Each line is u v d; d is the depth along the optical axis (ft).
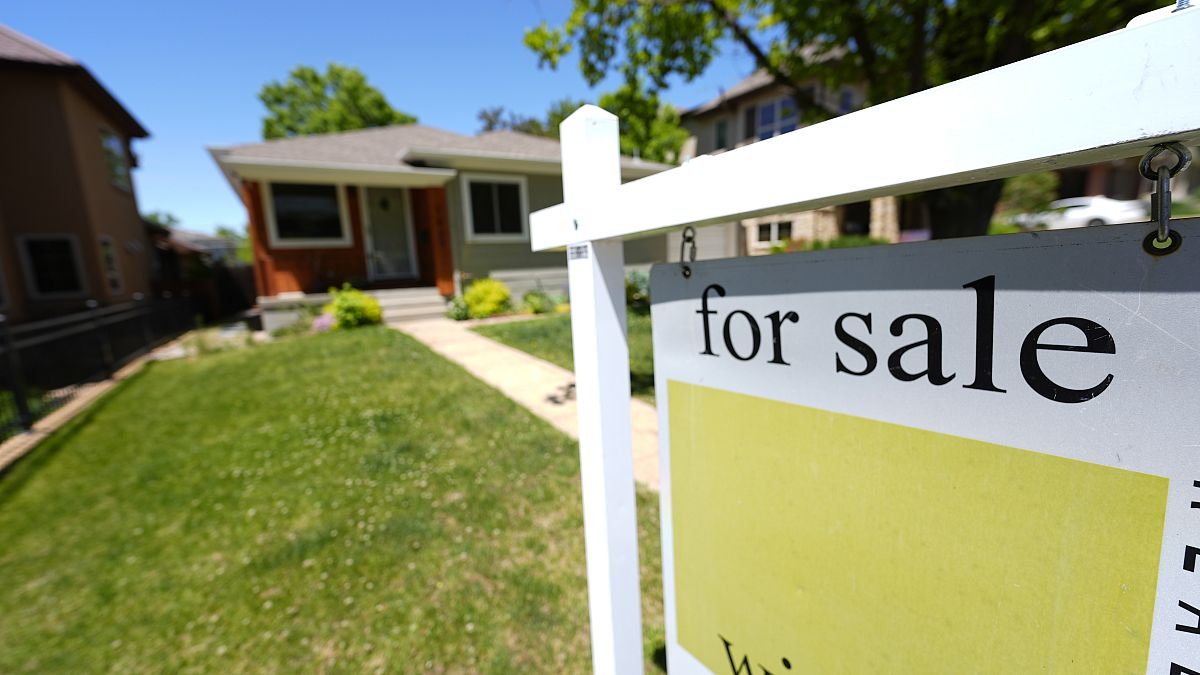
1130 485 1.80
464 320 31.60
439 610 7.17
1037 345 1.95
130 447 14.12
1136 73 1.43
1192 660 1.74
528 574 7.76
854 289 2.49
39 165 33.55
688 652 3.96
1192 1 1.42
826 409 2.71
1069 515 1.96
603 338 3.73
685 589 3.88
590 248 3.61
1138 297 1.70
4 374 16.75
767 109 49.52
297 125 105.09
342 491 10.53
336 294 30.89
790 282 2.77
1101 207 41.88
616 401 3.85
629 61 14.12
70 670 6.65
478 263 35.42
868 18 11.02
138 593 7.96
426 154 31.58
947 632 2.38
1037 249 1.90
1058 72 1.57
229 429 14.76
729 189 2.59
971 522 2.23
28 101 33.01
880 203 43.47
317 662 6.50
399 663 6.40
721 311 3.20
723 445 3.36
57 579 8.45
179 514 10.25
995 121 1.72
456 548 8.43
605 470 3.88
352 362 21.09
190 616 7.40
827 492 2.78
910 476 2.41
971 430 2.17
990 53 10.48
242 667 6.52
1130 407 1.76
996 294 2.03
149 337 32.71
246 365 22.31
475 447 12.17
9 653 6.95
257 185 31.42
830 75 13.04
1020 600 2.14
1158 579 1.79
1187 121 1.36
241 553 8.76
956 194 12.30
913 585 2.48
